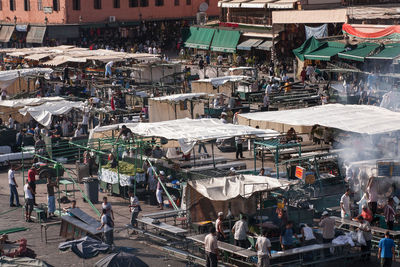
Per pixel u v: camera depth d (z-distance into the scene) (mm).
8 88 57625
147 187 30203
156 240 25172
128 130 32375
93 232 23844
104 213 23875
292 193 25641
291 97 48438
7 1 99625
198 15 94312
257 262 21766
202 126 31578
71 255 23578
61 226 25484
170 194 30344
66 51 68875
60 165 31031
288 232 22125
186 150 28969
